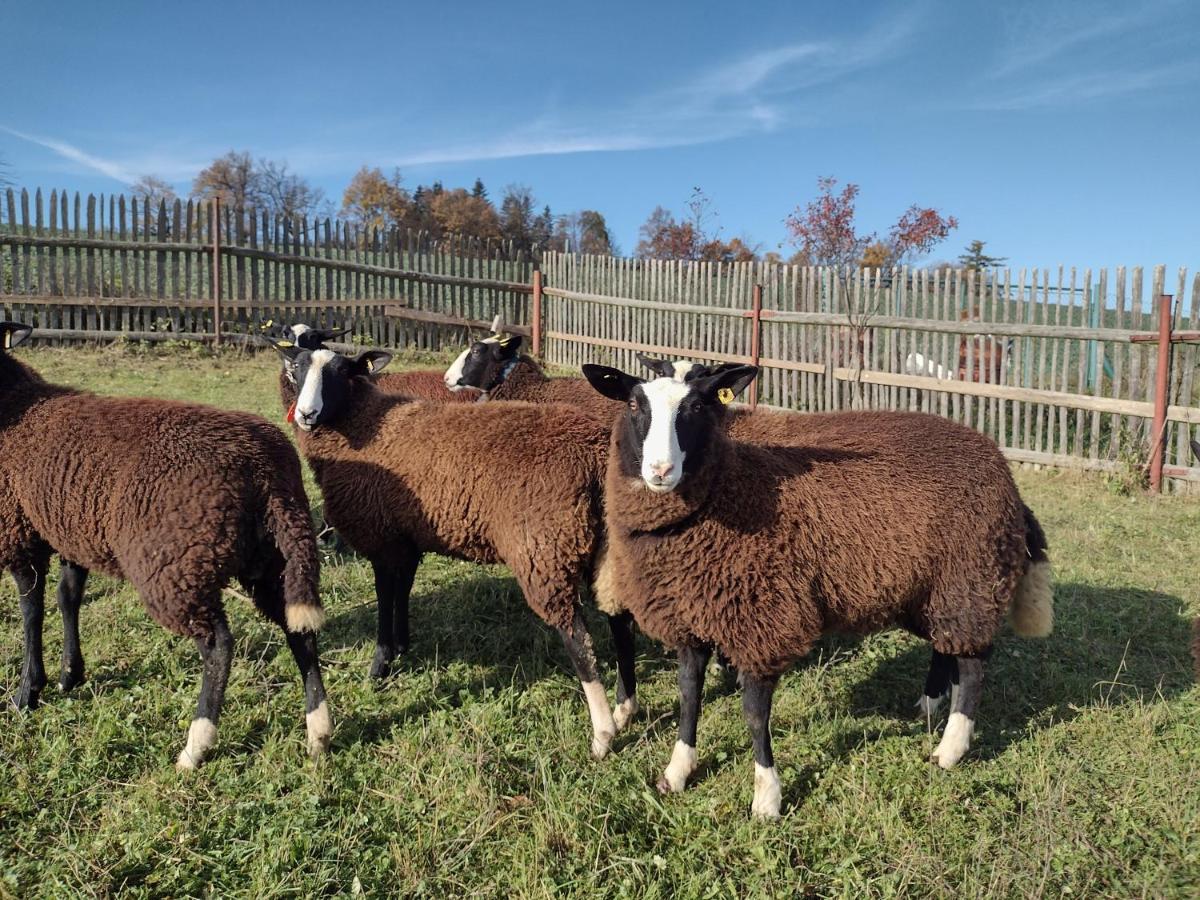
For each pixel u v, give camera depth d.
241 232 15.98
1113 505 9.03
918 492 3.98
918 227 16.86
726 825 3.57
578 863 3.26
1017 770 4.00
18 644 4.93
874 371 12.30
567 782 3.78
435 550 5.00
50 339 14.62
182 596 3.85
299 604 3.88
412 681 4.79
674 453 3.59
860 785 3.83
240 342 15.79
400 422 5.02
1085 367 10.43
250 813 3.51
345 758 3.98
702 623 3.82
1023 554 4.21
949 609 4.05
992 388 10.97
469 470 4.63
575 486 4.43
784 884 3.19
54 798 3.55
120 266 15.18
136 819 3.44
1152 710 4.52
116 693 4.44
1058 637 5.62
